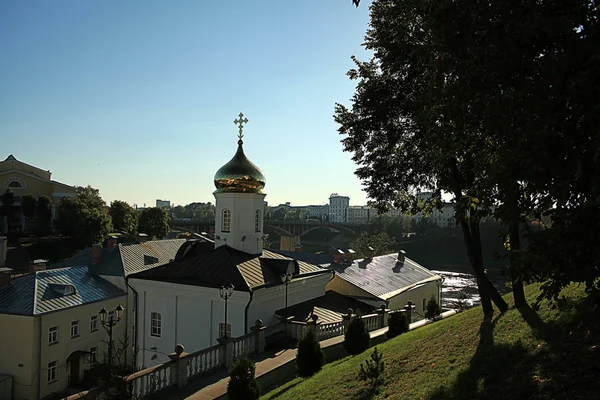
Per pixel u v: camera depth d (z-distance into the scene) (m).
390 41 17.67
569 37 7.81
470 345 13.66
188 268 25.59
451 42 9.02
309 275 27.72
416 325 27.47
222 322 23.48
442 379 11.69
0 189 94.50
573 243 7.14
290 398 14.37
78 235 81.81
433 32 10.16
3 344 32.03
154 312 25.62
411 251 120.31
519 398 8.98
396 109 19.53
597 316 6.99
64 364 33.88
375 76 20.42
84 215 81.62
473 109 8.69
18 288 34.25
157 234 96.44
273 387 18.11
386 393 12.17
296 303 27.00
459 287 77.94
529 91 7.84
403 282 40.28
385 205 22.33
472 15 8.90
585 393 8.11
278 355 20.75
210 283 23.69
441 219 167.00
